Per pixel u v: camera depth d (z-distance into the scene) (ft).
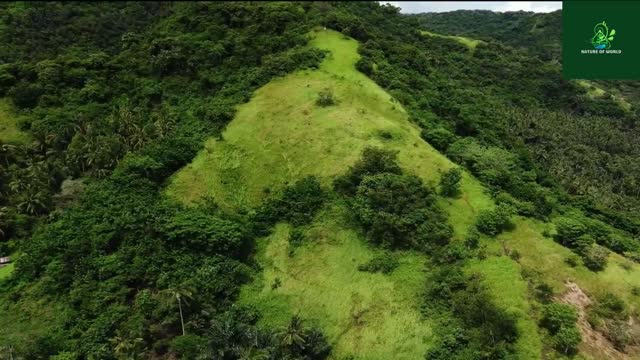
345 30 414.41
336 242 263.29
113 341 222.28
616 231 284.82
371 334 225.76
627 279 238.07
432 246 250.37
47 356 224.33
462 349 209.77
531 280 230.89
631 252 258.98
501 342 205.87
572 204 316.81
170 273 249.34
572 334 203.10
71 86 405.80
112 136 343.46
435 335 218.59
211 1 499.10
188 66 398.62
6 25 497.46
